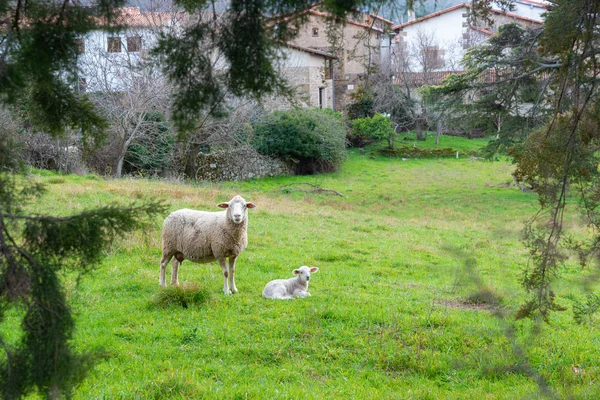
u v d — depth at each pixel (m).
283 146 41.47
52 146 27.61
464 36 55.47
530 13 34.59
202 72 5.02
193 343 8.99
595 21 6.26
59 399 4.45
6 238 4.50
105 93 28.44
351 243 17.97
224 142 33.47
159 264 13.37
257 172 40.16
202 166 36.19
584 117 6.56
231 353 8.70
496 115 21.39
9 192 4.61
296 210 24.12
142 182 26.19
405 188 38.31
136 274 12.42
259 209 22.61
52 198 18.17
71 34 4.82
